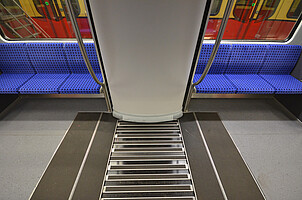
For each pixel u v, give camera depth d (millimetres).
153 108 1803
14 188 1414
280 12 2734
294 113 2252
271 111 2393
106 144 1797
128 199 1357
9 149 1750
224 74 2438
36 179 1481
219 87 2016
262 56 2332
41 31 3043
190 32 1217
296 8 2410
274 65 2391
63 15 2996
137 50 1286
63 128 2020
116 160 1635
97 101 2480
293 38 2320
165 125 2047
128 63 1381
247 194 1414
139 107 1799
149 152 1716
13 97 2389
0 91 1943
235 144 1854
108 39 1245
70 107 2365
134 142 1820
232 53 2297
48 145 1801
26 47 2213
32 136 1907
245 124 2148
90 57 2283
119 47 1279
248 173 1570
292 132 2055
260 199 1388
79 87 1979
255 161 1686
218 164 1635
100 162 1616
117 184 1446
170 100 1742
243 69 2426
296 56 2320
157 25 1142
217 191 1424
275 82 2199
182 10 1082
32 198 1350
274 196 1409
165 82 1535
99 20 1146
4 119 2139
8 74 2332
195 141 1861
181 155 1700
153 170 1553
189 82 1871
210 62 1459
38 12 2865
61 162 1615
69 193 1383
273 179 1533
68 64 2338
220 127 2068
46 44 2209
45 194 1377
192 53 1390
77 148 1751
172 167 1585
